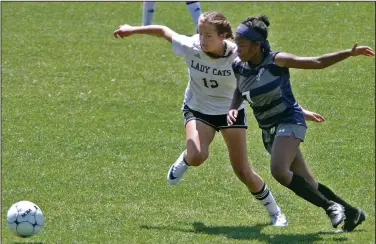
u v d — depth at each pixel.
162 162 41.00
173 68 58.06
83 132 45.34
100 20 69.69
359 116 48.50
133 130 45.88
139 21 69.38
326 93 52.44
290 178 29.80
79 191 36.59
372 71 56.69
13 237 30.44
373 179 39.12
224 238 30.28
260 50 29.61
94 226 31.94
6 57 59.75
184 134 45.50
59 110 49.25
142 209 34.41
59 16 70.69
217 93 32.38
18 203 29.84
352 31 65.38
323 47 61.72
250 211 34.88
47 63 58.62
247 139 44.66
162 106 50.28
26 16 70.44
